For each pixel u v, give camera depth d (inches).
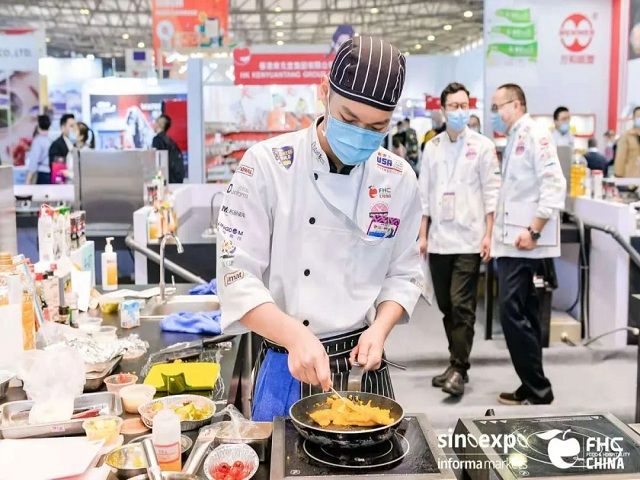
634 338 177.8
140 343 90.0
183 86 349.1
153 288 130.8
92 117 352.8
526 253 141.6
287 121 346.6
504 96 147.2
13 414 63.9
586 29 298.8
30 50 335.6
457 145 157.9
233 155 349.1
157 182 181.2
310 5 455.5
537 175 141.3
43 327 80.9
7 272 75.4
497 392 155.9
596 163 274.2
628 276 175.5
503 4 295.4
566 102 303.4
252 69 289.7
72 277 107.5
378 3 453.1
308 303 60.4
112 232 188.2
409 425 51.1
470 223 154.7
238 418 58.7
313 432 46.4
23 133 339.3
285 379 60.8
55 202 250.4
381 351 57.3
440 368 174.1
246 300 56.1
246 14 470.9
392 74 52.6
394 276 65.6
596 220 186.7
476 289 157.5
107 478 51.3
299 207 59.7
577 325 189.2
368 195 61.3
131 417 65.0
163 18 267.9
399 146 346.9
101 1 455.5
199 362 83.4
